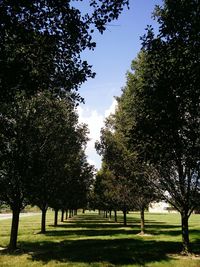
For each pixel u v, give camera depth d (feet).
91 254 76.07
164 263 65.10
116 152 99.25
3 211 471.21
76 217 309.01
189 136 40.91
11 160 79.56
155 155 44.88
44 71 39.27
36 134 82.69
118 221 232.53
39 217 293.84
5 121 75.10
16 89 38.47
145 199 119.65
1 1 30.66
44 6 33.83
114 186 137.39
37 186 87.51
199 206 80.33
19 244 96.12
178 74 38.27
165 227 164.25
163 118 40.16
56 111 86.79
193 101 38.86
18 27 32.94
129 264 64.34
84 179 181.98
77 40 37.17
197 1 34.91
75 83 40.86
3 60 33.73
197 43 36.17
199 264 63.67
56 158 96.78
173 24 36.60
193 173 78.23
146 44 40.06
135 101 72.33
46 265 63.57
